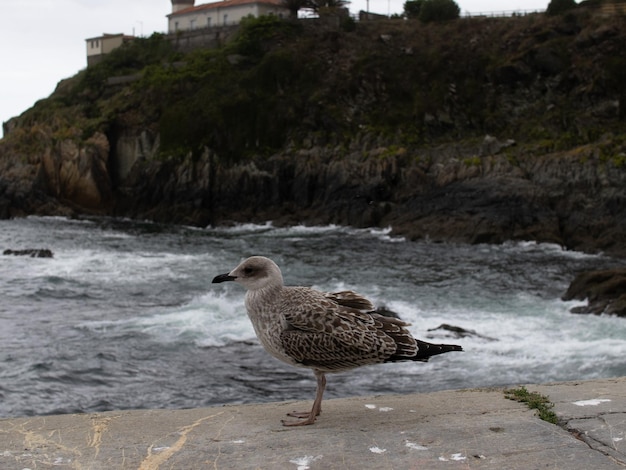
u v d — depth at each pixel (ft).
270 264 18.65
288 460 15.37
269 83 185.68
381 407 19.27
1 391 41.09
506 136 164.35
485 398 20.02
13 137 190.80
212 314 61.21
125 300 69.10
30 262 94.89
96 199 184.03
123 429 17.71
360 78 181.98
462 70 179.52
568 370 44.93
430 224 130.00
